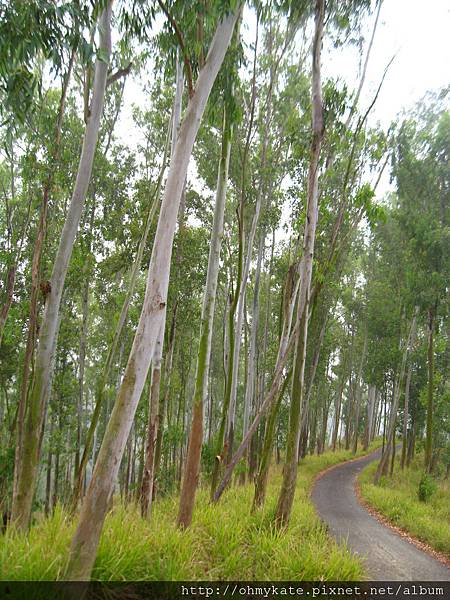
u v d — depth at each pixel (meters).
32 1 4.45
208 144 13.91
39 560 3.58
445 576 7.14
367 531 10.23
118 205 15.39
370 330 24.75
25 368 7.46
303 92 12.55
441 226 17.75
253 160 13.60
